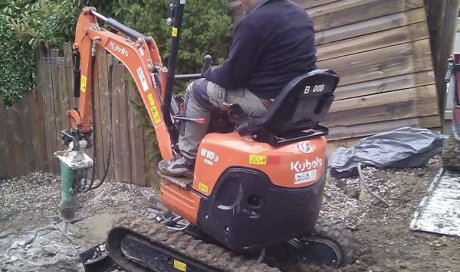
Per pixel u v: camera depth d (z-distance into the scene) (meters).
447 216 4.45
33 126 7.93
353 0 6.18
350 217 4.77
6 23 7.83
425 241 4.21
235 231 3.45
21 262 5.13
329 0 6.31
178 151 3.94
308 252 4.01
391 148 5.61
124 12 7.35
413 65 5.96
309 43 3.47
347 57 6.28
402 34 5.98
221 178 3.47
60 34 7.83
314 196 3.52
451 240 4.17
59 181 7.57
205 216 3.60
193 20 6.24
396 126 6.10
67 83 7.45
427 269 3.85
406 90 6.02
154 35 6.29
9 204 6.77
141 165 6.93
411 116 6.02
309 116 3.46
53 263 5.07
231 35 6.36
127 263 4.17
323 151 3.57
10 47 7.75
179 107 4.09
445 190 4.91
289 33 3.35
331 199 5.17
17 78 7.79
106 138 7.20
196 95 3.68
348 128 6.34
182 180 3.78
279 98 3.27
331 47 6.36
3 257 5.25
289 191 3.38
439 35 6.39
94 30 4.64
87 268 4.36
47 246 5.43
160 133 4.05
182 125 3.79
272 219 3.40
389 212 4.75
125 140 7.01
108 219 5.95
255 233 3.43
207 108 3.69
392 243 4.25
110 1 7.57
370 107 6.21
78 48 4.76
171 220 4.21
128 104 6.89
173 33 3.59
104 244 4.38
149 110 4.15
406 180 5.25
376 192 5.14
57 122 7.67
